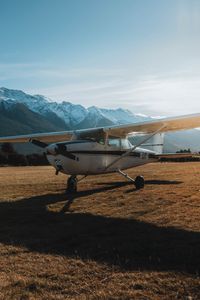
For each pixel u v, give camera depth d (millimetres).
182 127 13336
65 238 6383
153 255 5242
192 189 12109
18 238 6504
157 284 4234
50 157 11555
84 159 11992
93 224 7391
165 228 6730
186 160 42000
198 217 7523
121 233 6543
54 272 4727
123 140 13977
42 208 9516
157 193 11344
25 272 4762
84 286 4254
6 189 14086
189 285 4168
